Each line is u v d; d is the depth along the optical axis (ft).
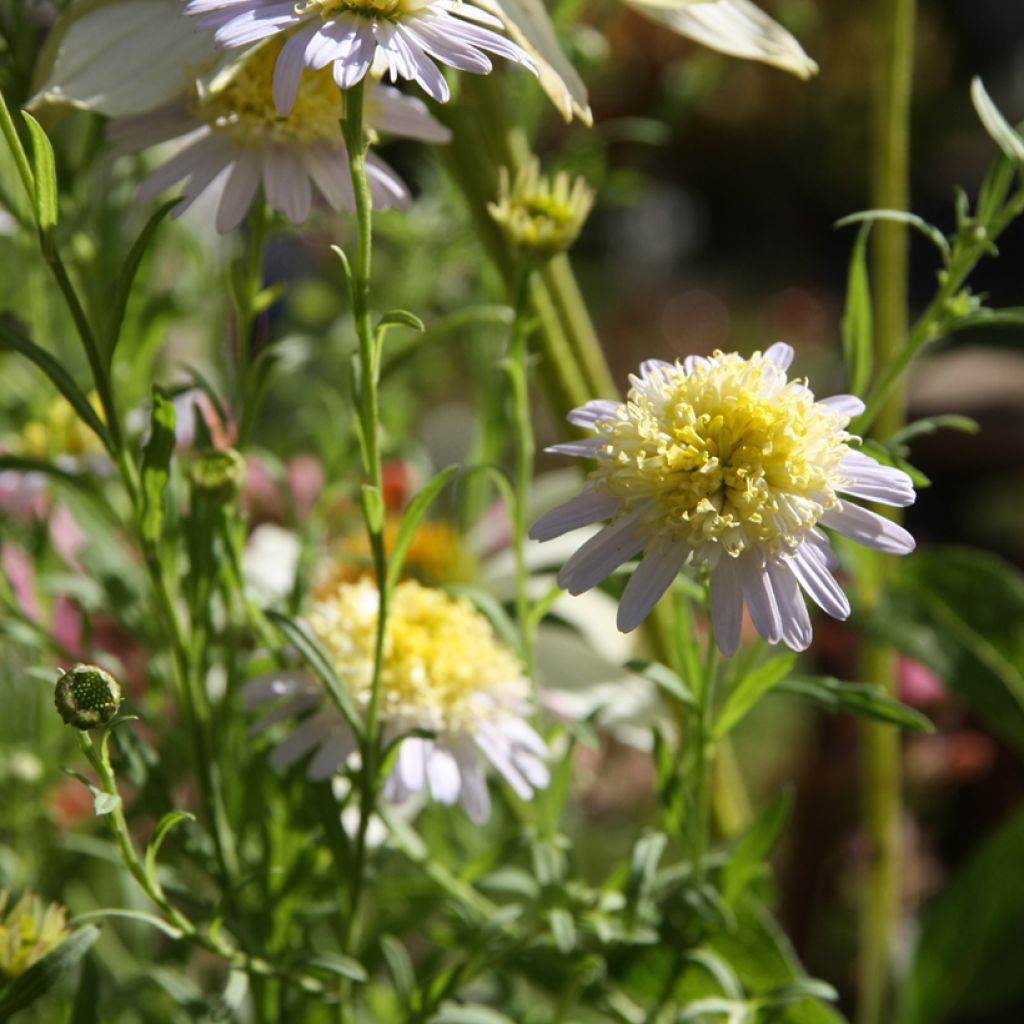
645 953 1.01
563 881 0.98
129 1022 1.10
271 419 1.48
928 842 1.60
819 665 1.46
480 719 0.96
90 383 1.17
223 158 0.91
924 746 1.52
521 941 0.96
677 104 1.41
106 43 0.89
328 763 0.93
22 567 1.22
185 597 0.98
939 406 1.78
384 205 0.92
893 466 0.90
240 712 1.01
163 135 0.92
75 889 1.16
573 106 0.89
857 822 1.50
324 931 1.14
